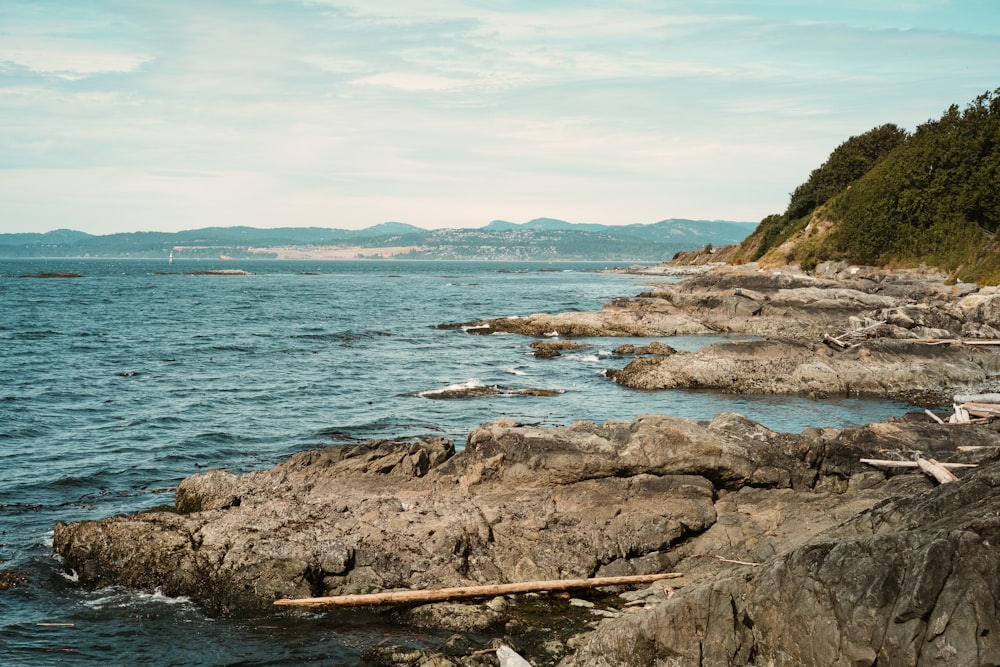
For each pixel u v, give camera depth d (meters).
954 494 12.09
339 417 29.70
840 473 18.08
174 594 14.88
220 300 91.50
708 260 167.62
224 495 17.58
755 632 10.41
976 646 8.86
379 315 72.88
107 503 19.94
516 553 15.77
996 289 52.59
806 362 35.38
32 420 28.67
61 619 14.04
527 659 12.36
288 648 13.14
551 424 28.52
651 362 36.62
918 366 35.06
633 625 11.41
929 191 78.50
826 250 85.50
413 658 12.30
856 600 9.58
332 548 15.33
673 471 17.48
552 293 106.00
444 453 18.97
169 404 31.78
